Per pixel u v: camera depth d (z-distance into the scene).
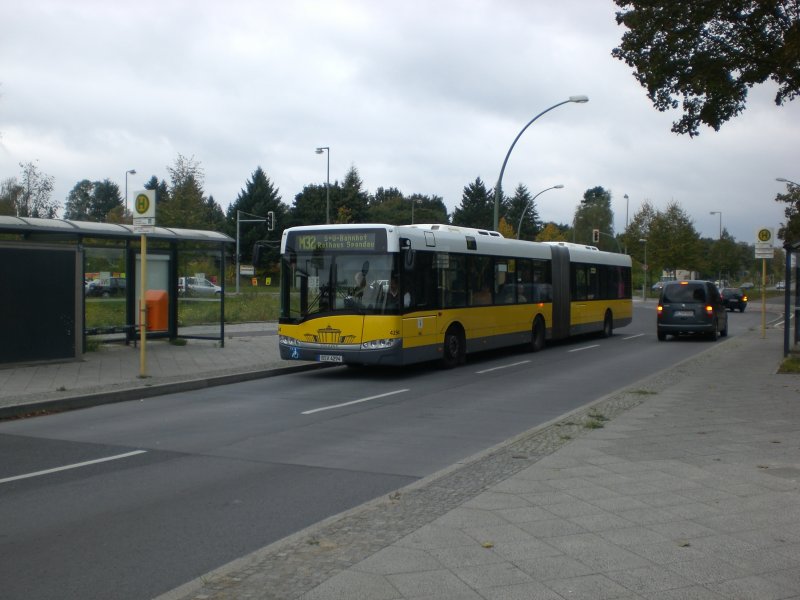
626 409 11.59
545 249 23.25
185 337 21.05
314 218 89.94
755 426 10.09
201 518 6.52
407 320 15.96
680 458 8.27
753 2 13.72
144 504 6.95
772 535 5.73
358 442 9.77
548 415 11.80
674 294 26.25
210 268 21.36
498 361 20.06
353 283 15.85
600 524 6.00
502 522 6.05
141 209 15.04
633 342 26.25
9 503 6.98
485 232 20.19
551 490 7.02
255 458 8.84
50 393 12.92
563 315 24.34
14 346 15.82
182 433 10.38
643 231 72.88
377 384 15.55
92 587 5.00
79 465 8.48
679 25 14.27
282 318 16.38
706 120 15.30
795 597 4.60
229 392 14.44
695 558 5.25
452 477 7.57
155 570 5.30
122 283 19.94
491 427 10.80
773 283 111.44
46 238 18.73
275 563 5.19
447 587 4.75
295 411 12.23
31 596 4.85
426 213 107.00
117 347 20.09
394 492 7.02
